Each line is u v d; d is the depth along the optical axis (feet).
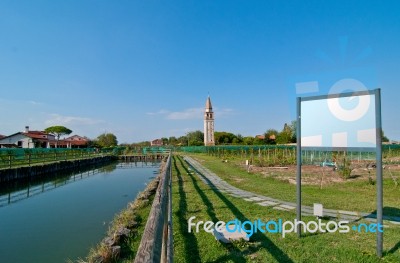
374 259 12.47
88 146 217.15
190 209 21.93
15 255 20.42
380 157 13.14
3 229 27.35
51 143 192.75
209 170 56.75
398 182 34.32
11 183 59.36
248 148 110.83
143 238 5.33
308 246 13.99
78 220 30.35
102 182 65.31
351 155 71.92
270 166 63.57
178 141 309.42
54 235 24.93
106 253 14.48
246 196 27.78
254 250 13.55
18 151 91.35
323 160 65.26
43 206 39.14
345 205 23.26
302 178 41.75
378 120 13.30
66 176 80.18
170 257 9.14
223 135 264.52
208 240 14.84
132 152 181.88
